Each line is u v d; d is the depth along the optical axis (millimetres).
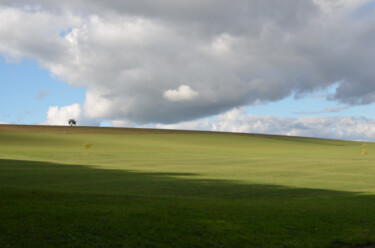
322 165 57906
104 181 35719
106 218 14461
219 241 12781
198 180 38000
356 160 68562
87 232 12906
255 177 41938
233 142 127188
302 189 32844
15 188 20469
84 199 18297
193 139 130500
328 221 15695
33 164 50094
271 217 16000
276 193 30438
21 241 11781
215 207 17797
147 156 70750
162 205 17750
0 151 70812
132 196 21984
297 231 14133
